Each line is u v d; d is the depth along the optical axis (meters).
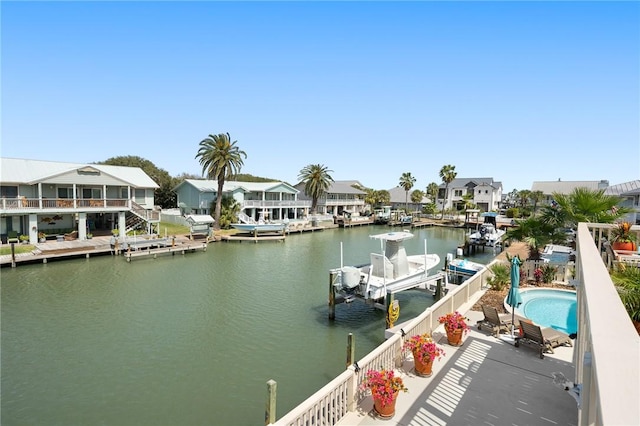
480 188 72.88
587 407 2.36
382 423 6.02
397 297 17.94
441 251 34.66
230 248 33.44
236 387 9.88
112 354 11.69
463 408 6.36
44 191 31.33
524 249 31.25
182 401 9.23
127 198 36.38
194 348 12.15
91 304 16.45
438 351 7.61
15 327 13.75
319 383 10.12
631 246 8.41
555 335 8.80
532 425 5.86
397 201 82.94
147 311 15.61
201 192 46.97
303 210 59.03
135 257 26.58
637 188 33.06
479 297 13.45
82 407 8.95
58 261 24.81
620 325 2.15
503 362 8.09
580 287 4.25
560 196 15.48
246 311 15.71
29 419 8.48
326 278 21.70
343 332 13.56
